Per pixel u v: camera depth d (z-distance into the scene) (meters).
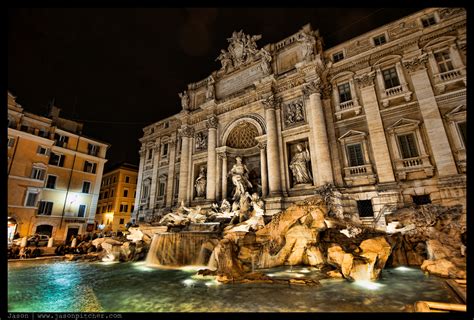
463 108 18.86
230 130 31.92
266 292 9.98
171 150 38.97
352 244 14.78
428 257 13.73
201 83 37.72
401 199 19.69
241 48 33.72
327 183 22.03
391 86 22.83
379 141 21.83
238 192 27.66
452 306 7.18
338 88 25.69
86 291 10.70
